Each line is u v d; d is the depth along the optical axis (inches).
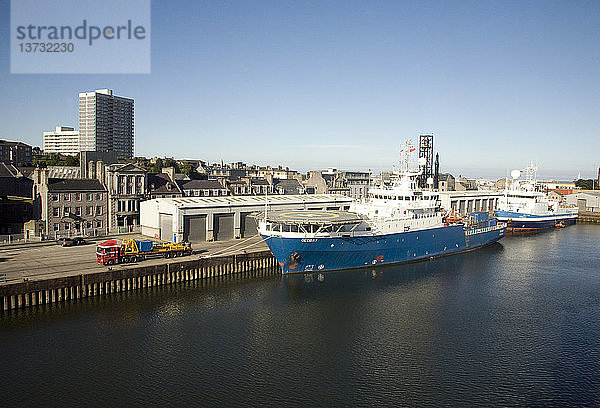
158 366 1427.2
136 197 3366.1
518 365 1480.1
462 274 2637.8
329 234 2384.4
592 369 1456.7
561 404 1258.0
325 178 5482.3
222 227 3154.5
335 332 1731.1
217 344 1598.2
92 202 3174.2
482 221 3654.0
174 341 1611.7
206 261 2400.3
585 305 2096.5
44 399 1232.2
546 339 1691.7
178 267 2292.1
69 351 1505.9
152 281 2207.2
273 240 2359.7
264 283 2352.4
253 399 1257.4
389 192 2984.7
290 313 1923.0
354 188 5452.8
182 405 1221.7
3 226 3149.6
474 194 5669.3
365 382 1360.7
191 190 3900.1
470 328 1792.6
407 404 1247.5
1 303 1782.7
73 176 4943.4
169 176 3956.7
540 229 4849.9
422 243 2878.9
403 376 1397.6
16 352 1487.5
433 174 5118.1
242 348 1571.1
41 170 3046.3
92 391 1275.8
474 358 1526.8
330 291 2229.3
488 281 2498.8
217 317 1855.3
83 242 2787.9
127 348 1545.3
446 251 3120.1
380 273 2581.2
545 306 2075.5
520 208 4805.6
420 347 1608.0
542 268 2859.3
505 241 4018.2
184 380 1348.4
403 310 1989.4
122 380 1338.6
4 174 3698.3
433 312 1972.2
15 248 2600.9
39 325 1699.1
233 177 5585.6
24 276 1934.1
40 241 2817.4
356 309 1988.2
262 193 4552.2
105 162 4121.6
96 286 2025.1
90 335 1633.9
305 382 1353.3
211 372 1400.1
